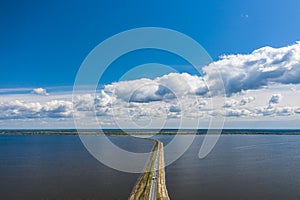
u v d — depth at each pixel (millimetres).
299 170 99688
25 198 67562
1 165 113312
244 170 99062
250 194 70562
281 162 116938
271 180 84625
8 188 76250
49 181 83188
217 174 91250
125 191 71312
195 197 67250
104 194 69062
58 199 66375
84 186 76562
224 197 67375
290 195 70188
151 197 64625
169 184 78062
